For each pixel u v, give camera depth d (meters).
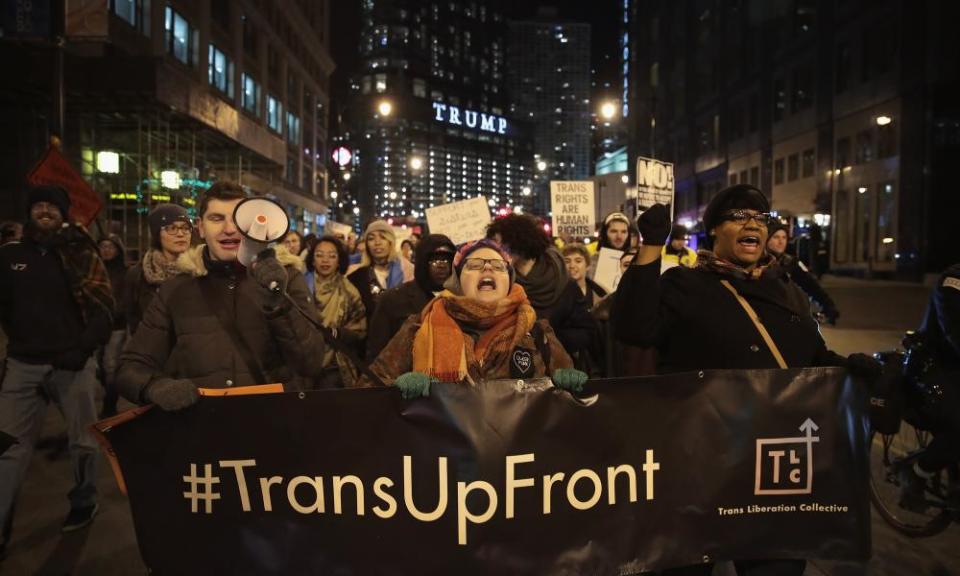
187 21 30.00
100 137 24.64
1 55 19.81
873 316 17.19
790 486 2.63
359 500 2.41
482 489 2.42
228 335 2.83
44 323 4.05
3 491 3.88
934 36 30.88
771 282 2.83
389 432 2.41
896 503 4.73
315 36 58.31
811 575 3.78
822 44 40.16
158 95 21.03
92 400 4.38
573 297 4.36
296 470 2.42
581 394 2.50
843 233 38.53
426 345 2.71
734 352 2.68
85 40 14.63
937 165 31.47
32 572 3.77
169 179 24.05
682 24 62.22
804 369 2.66
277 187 48.44
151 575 2.45
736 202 2.81
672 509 2.56
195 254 2.90
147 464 2.45
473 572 2.42
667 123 66.44
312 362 2.79
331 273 5.53
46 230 4.10
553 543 2.46
